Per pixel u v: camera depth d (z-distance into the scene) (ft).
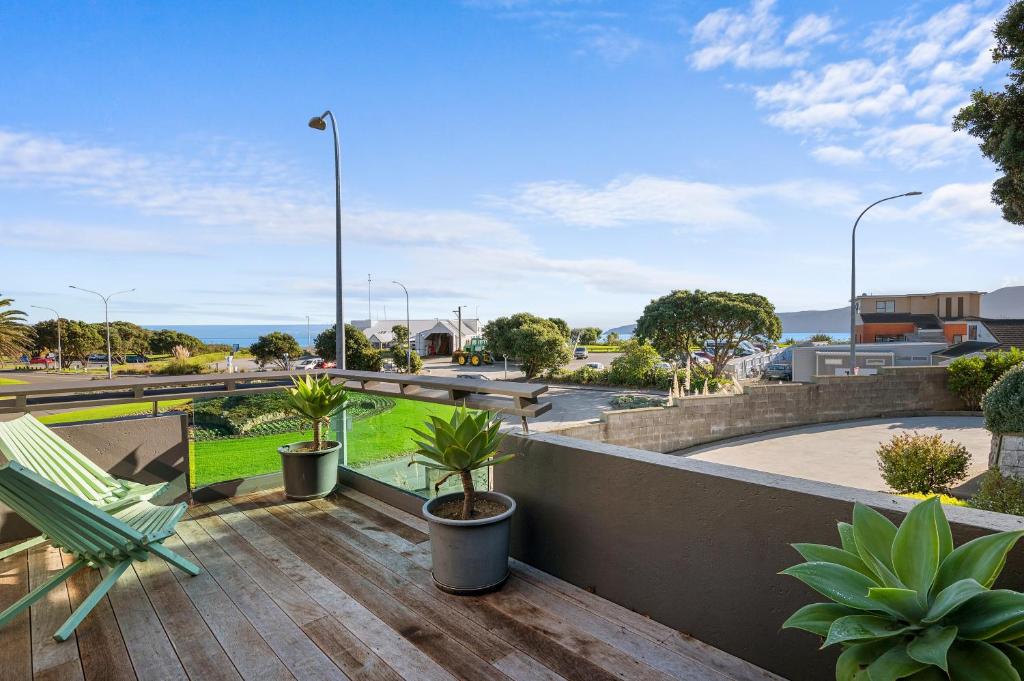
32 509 7.00
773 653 5.73
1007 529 4.20
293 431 14.55
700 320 82.74
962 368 47.50
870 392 46.85
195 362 154.92
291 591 8.07
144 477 11.64
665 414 38.93
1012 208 31.71
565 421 51.19
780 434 42.01
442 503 8.66
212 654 6.51
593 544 7.64
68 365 190.90
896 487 24.36
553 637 6.69
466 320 195.31
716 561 6.20
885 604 3.28
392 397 11.76
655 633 6.66
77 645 6.73
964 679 2.98
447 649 6.50
